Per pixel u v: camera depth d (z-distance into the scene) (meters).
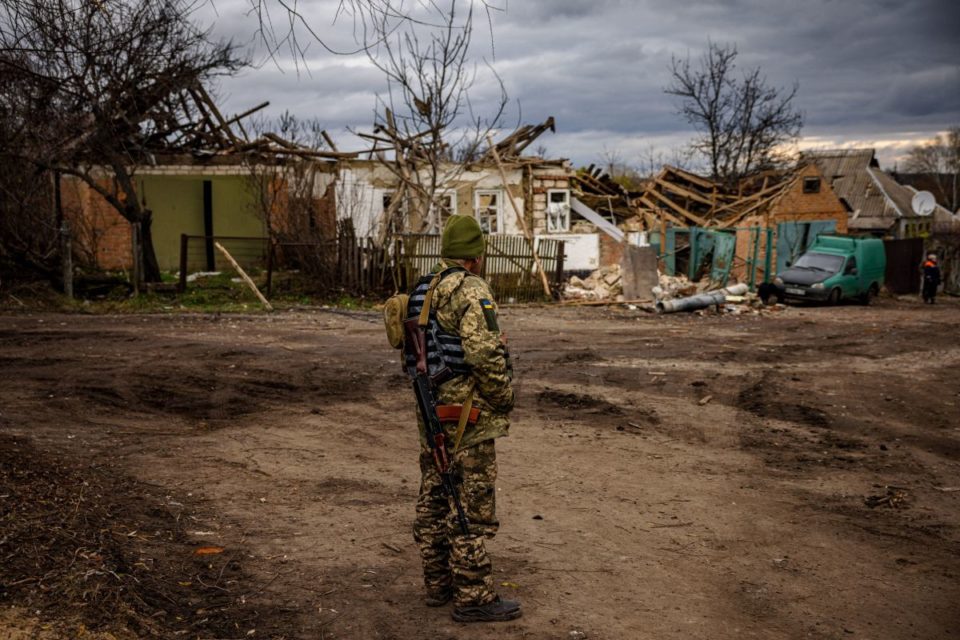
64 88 6.56
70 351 10.59
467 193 25.22
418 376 3.66
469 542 3.62
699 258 28.55
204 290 19.50
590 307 21.62
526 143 27.33
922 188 84.19
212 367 9.98
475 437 3.58
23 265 16.89
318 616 3.68
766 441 7.91
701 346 14.20
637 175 52.84
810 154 43.44
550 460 6.88
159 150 21.83
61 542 4.07
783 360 12.91
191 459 6.23
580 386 10.10
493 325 3.51
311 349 11.78
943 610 4.14
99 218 22.58
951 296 34.22
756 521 5.49
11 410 7.27
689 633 3.72
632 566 4.55
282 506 5.28
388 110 22.92
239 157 22.75
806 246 29.27
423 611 3.78
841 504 5.97
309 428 7.61
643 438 7.84
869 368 12.36
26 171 16.00
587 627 3.70
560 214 27.08
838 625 3.90
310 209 21.70
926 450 7.74
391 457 6.73
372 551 4.54
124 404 8.01
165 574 3.98
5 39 5.22
